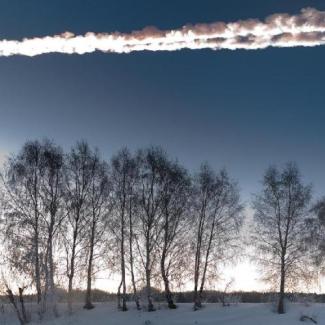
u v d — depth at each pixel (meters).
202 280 41.47
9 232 39.84
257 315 37.56
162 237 41.22
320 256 40.12
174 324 36.53
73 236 40.38
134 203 41.41
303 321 35.56
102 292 46.78
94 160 42.12
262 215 39.84
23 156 41.41
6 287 37.94
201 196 42.19
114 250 41.06
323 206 40.53
